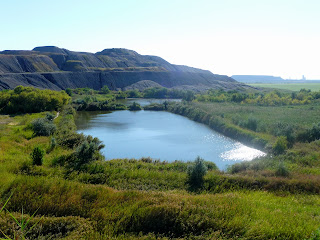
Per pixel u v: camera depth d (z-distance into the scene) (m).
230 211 10.48
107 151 33.59
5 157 22.20
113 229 9.16
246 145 36.44
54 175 18.06
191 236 8.71
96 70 172.75
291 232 9.03
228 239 8.57
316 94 88.94
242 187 17.78
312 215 11.56
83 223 9.30
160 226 9.48
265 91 141.38
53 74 132.50
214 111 60.06
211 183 18.12
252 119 42.22
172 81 165.75
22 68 140.25
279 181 18.00
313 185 17.28
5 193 11.92
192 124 54.62
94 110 80.00
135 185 17.28
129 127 51.00
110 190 13.62
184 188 17.36
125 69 183.88
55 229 9.00
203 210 10.33
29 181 13.38
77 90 122.19
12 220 9.08
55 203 10.92
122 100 110.69
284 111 60.16
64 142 30.58
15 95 61.81
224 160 29.91
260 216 10.49
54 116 53.41
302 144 30.16
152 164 23.19
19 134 33.91
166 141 39.12
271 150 29.00
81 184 14.31
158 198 12.07
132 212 10.21
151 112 76.81
